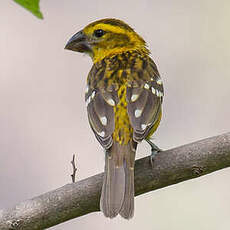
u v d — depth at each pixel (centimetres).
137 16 1538
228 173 1384
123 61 1066
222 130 1420
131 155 932
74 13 1544
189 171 920
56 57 1516
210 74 1463
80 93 1502
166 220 1352
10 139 1458
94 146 1470
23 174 1434
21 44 1519
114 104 972
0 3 1528
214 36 1486
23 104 1485
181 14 1513
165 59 1492
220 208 1362
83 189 916
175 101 1448
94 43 1148
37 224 909
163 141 1427
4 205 1414
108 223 1395
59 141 1469
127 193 902
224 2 1491
